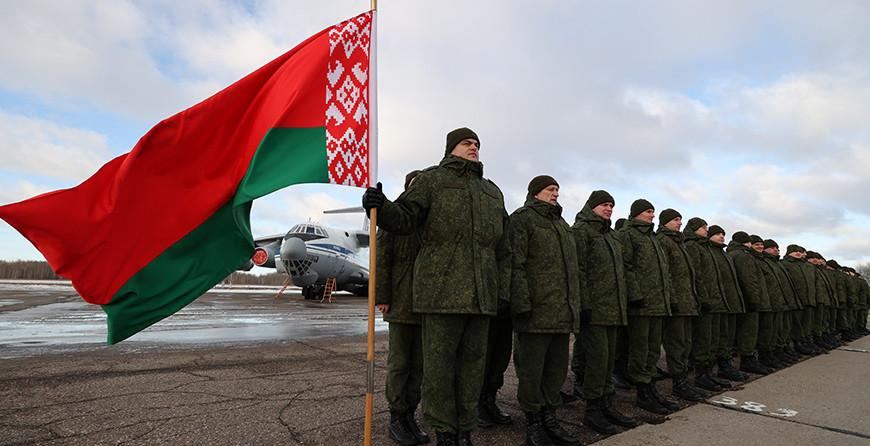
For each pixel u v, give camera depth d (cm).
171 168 263
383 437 315
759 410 409
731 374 569
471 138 307
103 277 244
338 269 2056
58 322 1002
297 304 1866
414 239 335
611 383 373
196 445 290
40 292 2484
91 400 385
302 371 525
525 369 321
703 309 514
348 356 633
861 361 727
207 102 274
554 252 338
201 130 271
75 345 675
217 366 541
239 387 442
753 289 616
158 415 350
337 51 291
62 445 285
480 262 282
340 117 284
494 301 286
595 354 361
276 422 341
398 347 327
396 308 325
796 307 774
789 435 336
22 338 748
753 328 628
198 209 266
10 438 295
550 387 330
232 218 274
